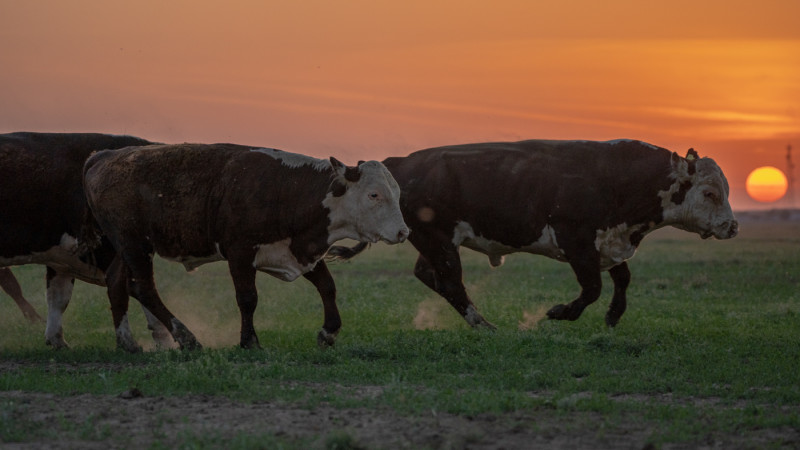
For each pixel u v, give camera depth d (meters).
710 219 14.81
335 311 13.20
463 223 14.65
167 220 12.83
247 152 12.88
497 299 19.30
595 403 8.95
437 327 15.14
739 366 11.19
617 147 14.90
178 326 13.02
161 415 8.57
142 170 12.90
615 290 15.26
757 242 56.69
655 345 12.70
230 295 20.19
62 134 13.80
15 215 13.19
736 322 15.62
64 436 7.88
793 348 12.56
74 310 17.34
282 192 12.69
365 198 12.70
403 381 10.26
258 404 9.14
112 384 9.92
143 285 13.11
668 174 14.79
